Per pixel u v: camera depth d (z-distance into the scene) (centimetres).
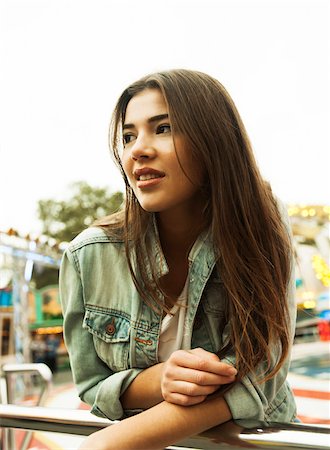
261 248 83
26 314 589
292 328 88
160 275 86
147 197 78
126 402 82
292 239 94
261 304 79
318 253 759
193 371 67
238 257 80
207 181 83
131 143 82
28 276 596
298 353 673
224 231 80
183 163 78
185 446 63
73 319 90
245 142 87
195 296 84
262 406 74
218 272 84
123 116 88
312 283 747
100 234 92
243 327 77
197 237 86
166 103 79
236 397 70
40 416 71
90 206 1714
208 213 85
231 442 59
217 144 81
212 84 85
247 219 82
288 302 87
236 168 83
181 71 85
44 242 584
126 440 63
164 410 67
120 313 87
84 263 89
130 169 81
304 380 532
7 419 73
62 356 940
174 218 87
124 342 86
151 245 88
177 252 91
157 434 64
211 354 71
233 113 86
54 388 614
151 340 85
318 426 56
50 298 970
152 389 79
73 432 69
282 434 56
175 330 87
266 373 79
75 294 90
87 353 89
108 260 90
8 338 574
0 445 117
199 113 80
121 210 98
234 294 79
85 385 89
